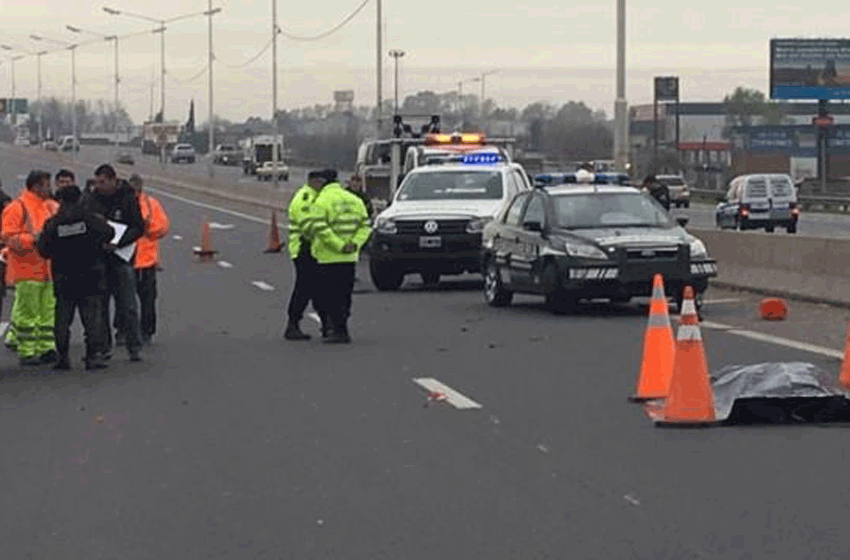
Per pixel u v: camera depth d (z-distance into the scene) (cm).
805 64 11375
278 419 1583
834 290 2780
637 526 1079
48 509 1166
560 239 2612
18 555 1024
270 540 1055
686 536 1046
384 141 5231
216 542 1052
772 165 13538
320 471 1302
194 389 1819
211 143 10362
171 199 9756
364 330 2492
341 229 2273
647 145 15462
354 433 1489
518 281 2769
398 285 3403
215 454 1389
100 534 1082
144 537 1070
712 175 13925
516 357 2081
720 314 2661
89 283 2016
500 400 1686
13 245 2064
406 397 1722
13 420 1600
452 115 13700
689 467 1288
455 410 1622
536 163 6856
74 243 1992
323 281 2288
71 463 1356
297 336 2361
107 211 2114
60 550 1038
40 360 2108
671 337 1692
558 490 1206
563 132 14188
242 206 8856
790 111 17850
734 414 1503
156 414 1628
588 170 3516
